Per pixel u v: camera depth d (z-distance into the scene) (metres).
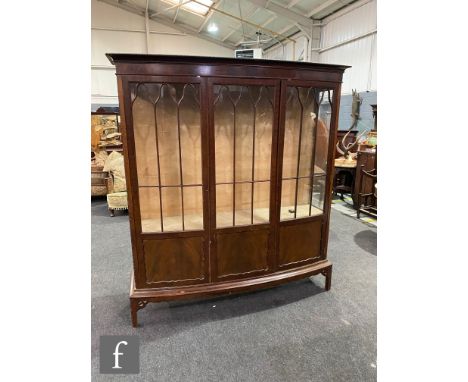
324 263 2.09
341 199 4.61
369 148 4.10
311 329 1.73
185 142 1.76
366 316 1.85
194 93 1.59
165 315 1.86
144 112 1.63
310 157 1.96
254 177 1.90
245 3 5.60
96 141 4.93
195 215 1.89
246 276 1.88
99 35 7.57
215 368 1.46
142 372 1.43
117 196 3.67
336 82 1.81
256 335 1.68
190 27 8.15
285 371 1.45
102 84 7.81
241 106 1.74
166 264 1.74
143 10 7.68
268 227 1.86
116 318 1.83
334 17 5.40
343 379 1.40
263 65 1.61
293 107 1.82
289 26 6.30
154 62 1.47
